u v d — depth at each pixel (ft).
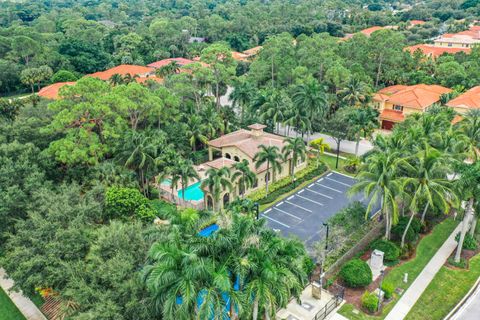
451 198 124.06
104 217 124.57
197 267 71.26
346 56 306.76
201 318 69.56
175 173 151.53
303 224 149.38
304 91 204.23
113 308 76.02
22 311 107.86
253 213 126.21
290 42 352.49
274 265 77.87
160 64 358.84
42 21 499.10
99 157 161.17
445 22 550.77
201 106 231.09
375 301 102.99
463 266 122.11
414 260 126.11
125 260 85.92
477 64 291.17
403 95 249.14
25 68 344.49
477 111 183.21
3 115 199.31
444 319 101.55
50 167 147.64
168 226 93.15
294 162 180.04
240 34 481.05
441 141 144.97
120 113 175.01
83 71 363.56
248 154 176.86
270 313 79.20
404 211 150.82
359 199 168.14
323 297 108.78
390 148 136.46
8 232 111.55
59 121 156.15
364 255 128.57
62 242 94.94
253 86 249.75
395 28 504.02
